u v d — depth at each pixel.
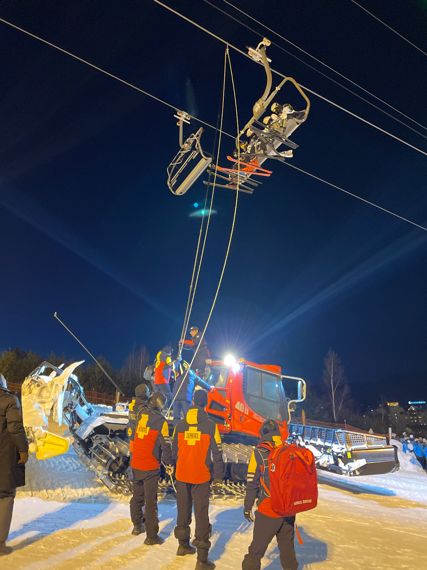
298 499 3.82
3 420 4.45
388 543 5.81
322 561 4.85
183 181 6.75
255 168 6.67
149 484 4.97
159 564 4.36
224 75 6.89
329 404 40.25
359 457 10.80
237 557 4.72
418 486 13.26
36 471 8.25
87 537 4.98
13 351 27.06
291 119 6.37
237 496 7.34
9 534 4.91
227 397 8.15
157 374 7.97
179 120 6.91
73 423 8.92
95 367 28.72
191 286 6.22
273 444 4.03
